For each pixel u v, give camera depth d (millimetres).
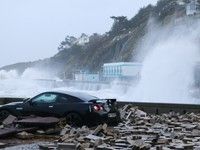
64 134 14922
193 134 15750
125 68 93000
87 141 13172
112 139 13672
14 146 12992
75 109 17688
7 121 16766
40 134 15859
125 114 22297
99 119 17781
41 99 18500
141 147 11828
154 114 25688
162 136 15180
